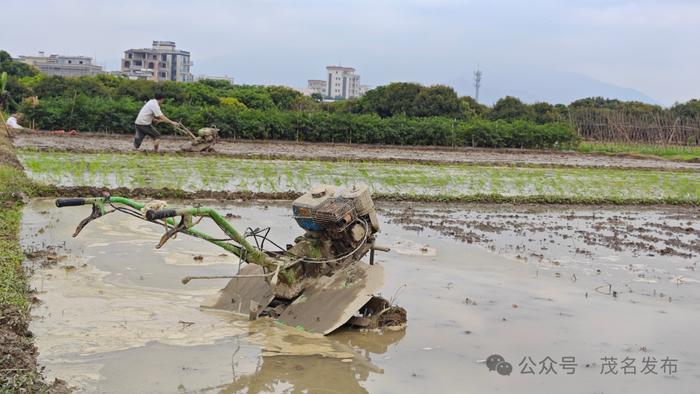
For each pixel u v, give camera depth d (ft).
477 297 35.68
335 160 98.89
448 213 63.26
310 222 31.40
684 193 83.97
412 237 50.11
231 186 68.80
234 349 26.94
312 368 25.45
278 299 31.73
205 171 77.46
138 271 37.09
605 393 24.29
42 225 46.44
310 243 31.81
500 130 152.35
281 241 46.52
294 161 94.63
